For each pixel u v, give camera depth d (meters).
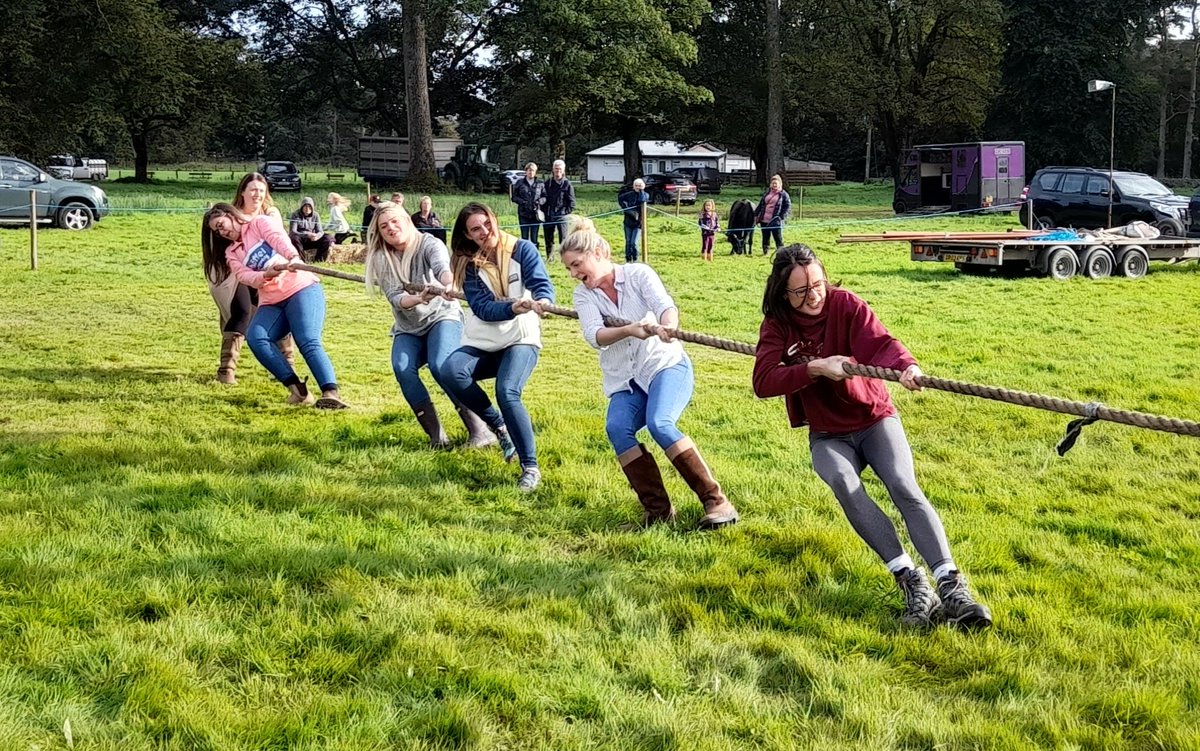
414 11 44.91
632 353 5.88
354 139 116.88
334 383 8.70
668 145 79.62
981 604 4.56
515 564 5.23
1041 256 18.50
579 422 8.02
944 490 6.52
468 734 3.62
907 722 3.74
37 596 4.59
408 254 7.36
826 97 52.84
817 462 4.79
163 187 46.41
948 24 51.09
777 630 4.55
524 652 4.27
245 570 5.01
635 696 3.92
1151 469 7.10
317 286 8.81
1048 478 6.88
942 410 8.68
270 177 50.19
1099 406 3.87
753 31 57.09
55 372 9.84
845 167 93.50
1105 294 16.39
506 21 47.12
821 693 3.93
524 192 19.72
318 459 7.11
